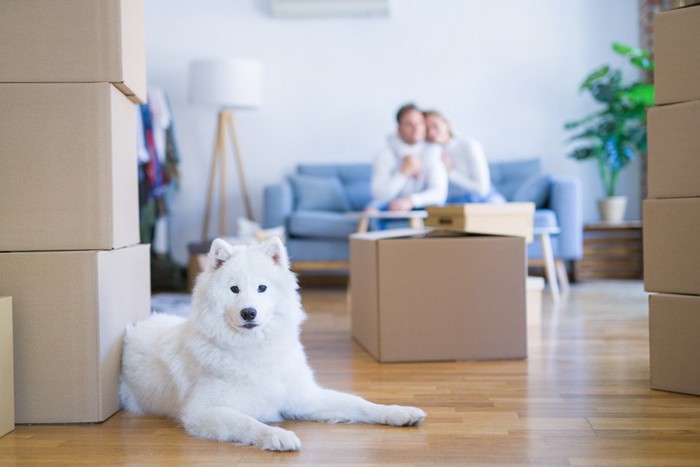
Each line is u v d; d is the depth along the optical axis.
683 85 1.99
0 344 1.68
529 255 4.99
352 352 2.81
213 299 1.67
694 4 1.98
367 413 1.76
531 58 5.96
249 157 6.03
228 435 1.61
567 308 3.98
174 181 5.68
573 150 5.90
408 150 4.55
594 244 5.66
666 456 1.48
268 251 1.73
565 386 2.15
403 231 3.14
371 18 5.98
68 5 1.81
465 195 4.39
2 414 1.69
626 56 5.89
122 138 1.96
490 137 5.99
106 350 1.83
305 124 6.03
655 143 2.05
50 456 1.54
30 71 1.80
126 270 2.01
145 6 5.97
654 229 2.05
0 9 1.79
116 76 1.82
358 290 3.00
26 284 1.78
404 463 1.46
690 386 2.00
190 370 1.74
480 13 5.96
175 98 5.99
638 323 3.40
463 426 1.73
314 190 5.53
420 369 2.45
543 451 1.53
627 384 2.16
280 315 1.71
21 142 1.80
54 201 1.81
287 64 6.01
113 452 1.56
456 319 2.58
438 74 5.99
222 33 5.99
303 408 1.80
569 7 5.92
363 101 6.01
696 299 1.97
